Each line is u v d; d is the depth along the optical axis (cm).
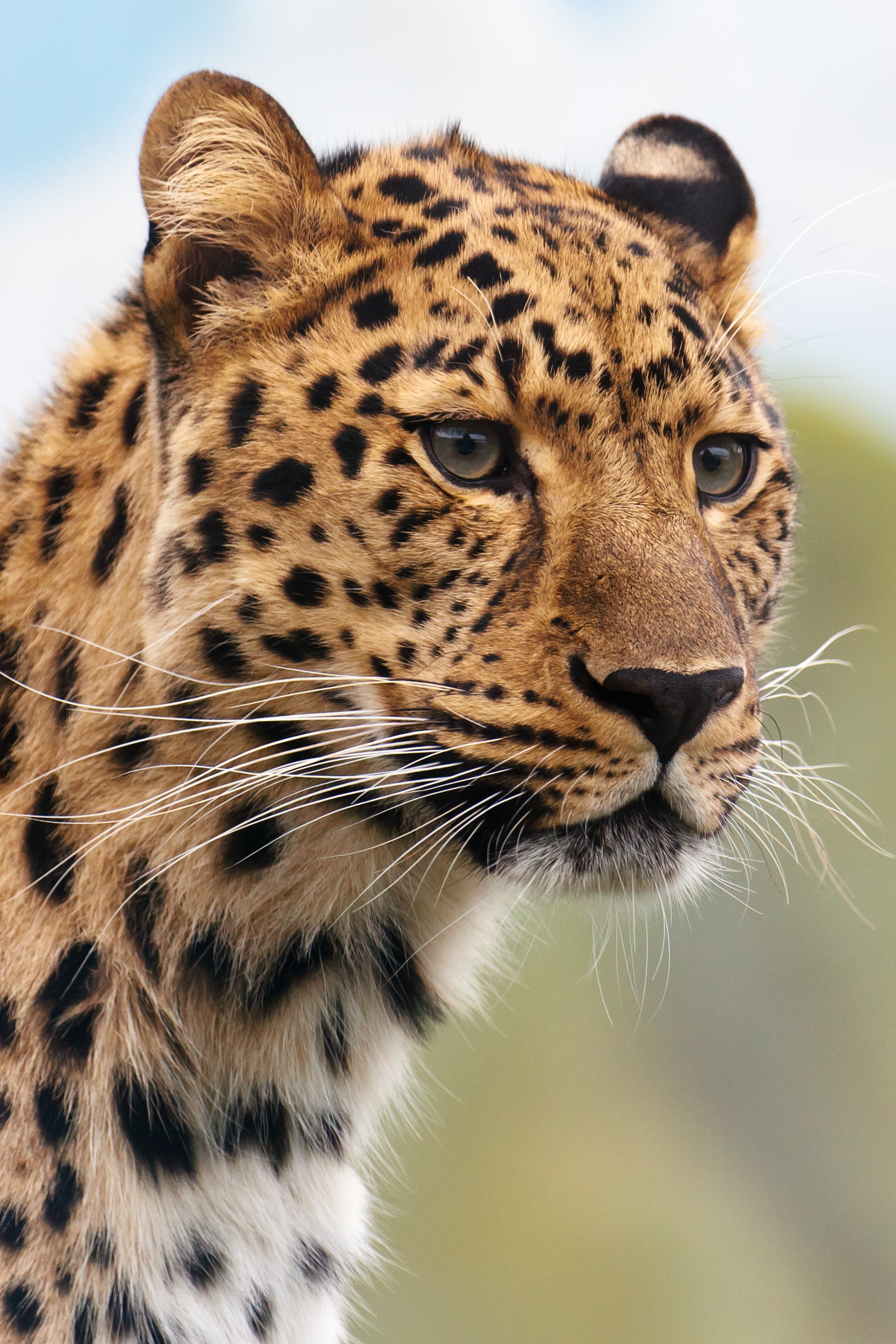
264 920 1016
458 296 972
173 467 967
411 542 962
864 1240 2942
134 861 980
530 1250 2645
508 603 969
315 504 954
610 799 965
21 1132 948
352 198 1042
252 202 998
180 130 990
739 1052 3059
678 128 1259
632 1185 2781
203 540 958
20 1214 936
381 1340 2545
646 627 947
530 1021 2986
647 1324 2600
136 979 989
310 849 1008
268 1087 1041
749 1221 2862
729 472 1096
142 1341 970
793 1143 3008
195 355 980
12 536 1045
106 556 998
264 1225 1038
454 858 1039
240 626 955
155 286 976
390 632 970
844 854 3077
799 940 3089
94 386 1065
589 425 977
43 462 1056
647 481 992
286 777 982
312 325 980
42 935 974
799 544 3291
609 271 1021
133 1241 973
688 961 3134
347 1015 1075
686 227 1201
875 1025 3075
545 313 977
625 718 952
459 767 972
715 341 1072
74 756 977
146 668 962
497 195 1060
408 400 955
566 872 1002
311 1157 1069
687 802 981
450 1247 2633
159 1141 1001
